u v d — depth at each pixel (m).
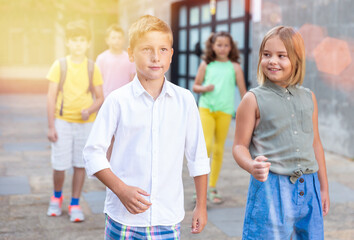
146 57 1.72
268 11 7.47
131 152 1.78
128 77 4.07
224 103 3.95
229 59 4.08
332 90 6.13
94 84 3.46
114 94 1.80
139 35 1.72
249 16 8.39
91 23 13.95
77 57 3.43
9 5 11.66
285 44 1.96
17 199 4.07
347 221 3.60
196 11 10.43
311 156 2.00
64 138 3.43
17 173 5.02
